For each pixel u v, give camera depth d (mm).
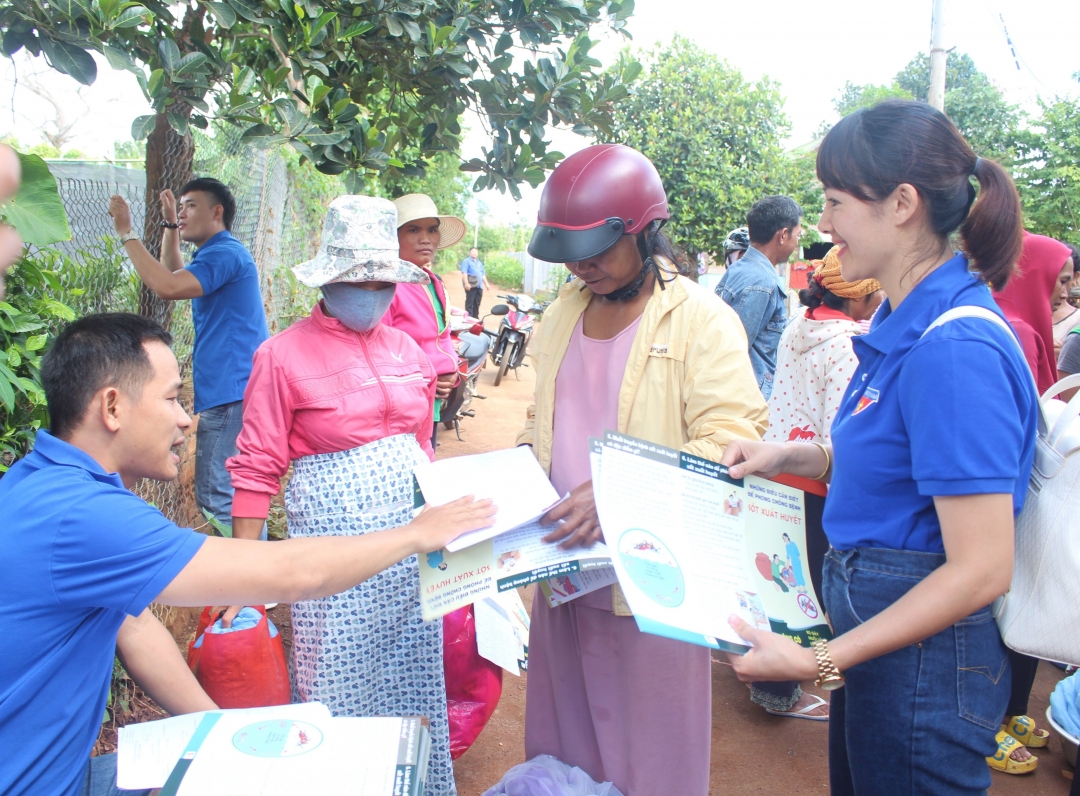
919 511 1467
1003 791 2895
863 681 1562
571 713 2232
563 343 2111
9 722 1364
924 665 1487
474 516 1681
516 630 3055
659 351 1918
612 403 1978
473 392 8312
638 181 1815
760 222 4109
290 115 2672
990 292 1597
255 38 3010
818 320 2859
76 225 3617
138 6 2557
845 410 1620
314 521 2250
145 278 3385
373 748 1428
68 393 1473
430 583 1717
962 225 1501
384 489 2260
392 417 2295
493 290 33188
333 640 2176
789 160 12461
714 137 11648
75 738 1459
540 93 3363
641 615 1367
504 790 2205
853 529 1552
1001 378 1347
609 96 3426
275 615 3717
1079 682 3016
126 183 4922
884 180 1440
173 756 1435
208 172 4941
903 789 1545
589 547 1776
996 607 1565
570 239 1778
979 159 1479
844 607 1569
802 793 2818
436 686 2365
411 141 3545
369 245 2141
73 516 1360
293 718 1511
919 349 1403
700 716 2053
